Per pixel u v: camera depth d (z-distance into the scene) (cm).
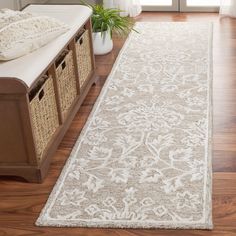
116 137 260
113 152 246
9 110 210
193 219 192
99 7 395
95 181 222
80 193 214
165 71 346
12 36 226
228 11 469
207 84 319
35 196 217
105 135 263
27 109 209
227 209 198
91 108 300
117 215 198
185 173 223
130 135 261
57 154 250
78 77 292
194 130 261
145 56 379
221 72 340
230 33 421
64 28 261
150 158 238
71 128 277
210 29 432
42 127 230
